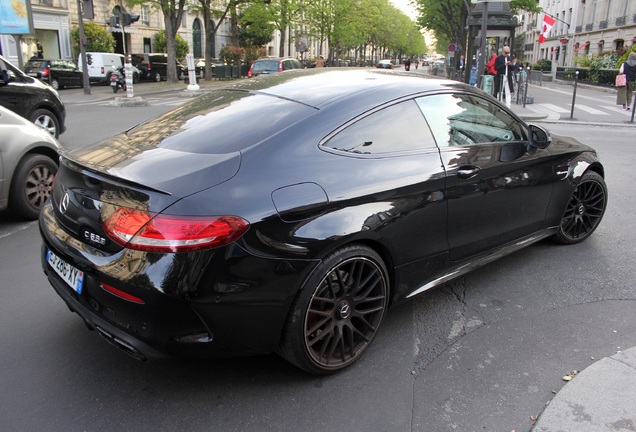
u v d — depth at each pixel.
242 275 2.49
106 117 14.48
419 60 154.50
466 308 3.80
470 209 3.58
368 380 2.96
